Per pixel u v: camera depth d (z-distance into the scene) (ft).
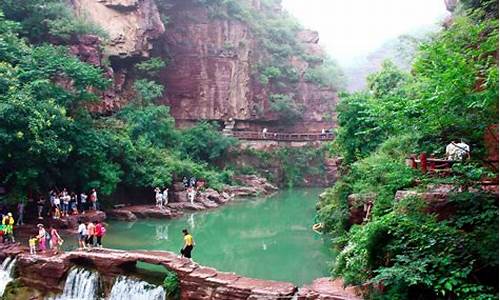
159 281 57.16
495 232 35.32
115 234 86.17
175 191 121.19
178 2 177.88
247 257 75.46
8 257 63.67
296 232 96.68
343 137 92.07
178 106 174.09
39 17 115.24
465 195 38.83
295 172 182.09
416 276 34.81
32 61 92.89
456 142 44.24
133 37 138.72
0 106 76.23
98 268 59.36
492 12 57.52
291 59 217.56
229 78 181.78
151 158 118.62
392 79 110.01
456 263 35.01
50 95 91.86
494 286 34.40
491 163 39.81
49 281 59.93
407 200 42.93
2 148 78.95
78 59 108.17
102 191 97.60
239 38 188.03
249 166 170.81
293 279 63.31
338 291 47.85
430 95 36.24
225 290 50.16
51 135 84.02
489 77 30.17
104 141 99.35
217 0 186.09
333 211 84.94
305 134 192.34
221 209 122.83
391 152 68.54
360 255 45.85
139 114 134.51
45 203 90.22
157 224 98.58
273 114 196.13
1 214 79.61
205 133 163.73
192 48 177.78
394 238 41.68
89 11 134.10
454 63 34.47
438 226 37.93
